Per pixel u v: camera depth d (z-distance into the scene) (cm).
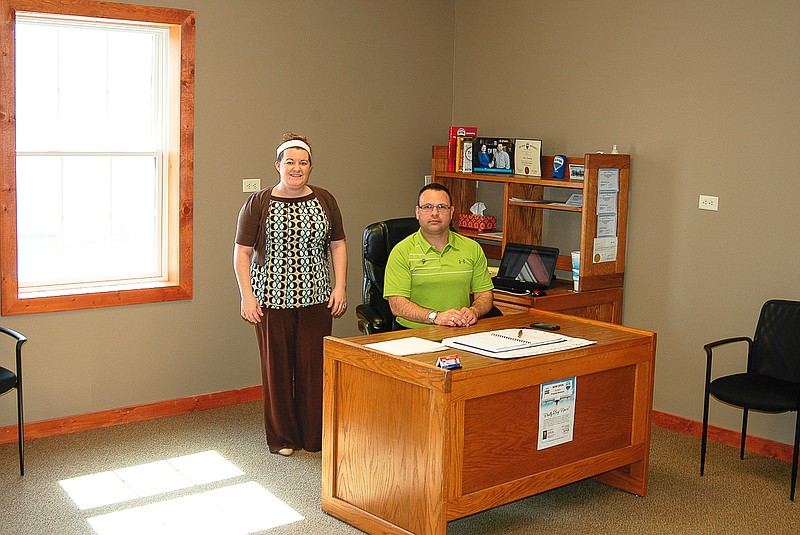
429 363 322
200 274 505
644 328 508
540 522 370
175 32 482
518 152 534
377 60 567
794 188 438
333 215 434
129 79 486
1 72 425
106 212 487
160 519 362
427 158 603
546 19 543
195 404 510
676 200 487
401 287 408
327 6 539
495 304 487
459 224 584
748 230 458
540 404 347
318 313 432
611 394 377
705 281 478
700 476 424
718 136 466
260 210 418
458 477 320
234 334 525
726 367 471
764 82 446
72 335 463
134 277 498
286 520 363
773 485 415
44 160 462
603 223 495
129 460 427
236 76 505
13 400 448
